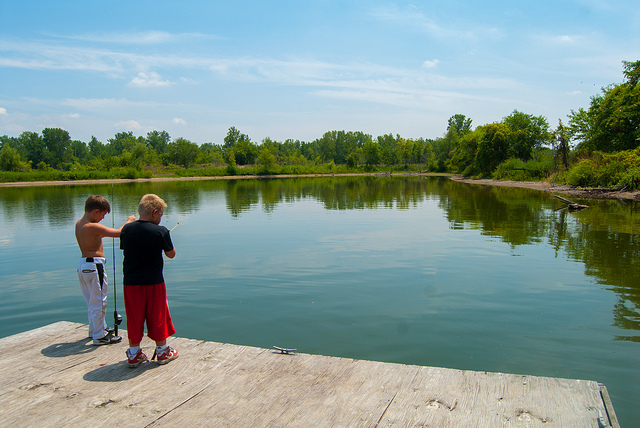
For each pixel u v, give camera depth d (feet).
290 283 26.71
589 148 121.49
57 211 73.51
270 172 288.92
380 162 350.02
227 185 168.14
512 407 10.79
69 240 44.34
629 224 49.55
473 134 220.84
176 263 32.55
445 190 120.47
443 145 313.12
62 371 13.26
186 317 20.77
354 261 32.78
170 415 10.62
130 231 12.88
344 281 27.09
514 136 187.83
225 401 11.31
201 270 30.27
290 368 13.42
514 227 49.19
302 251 36.83
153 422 10.29
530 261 32.12
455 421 10.17
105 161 262.26
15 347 15.24
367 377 12.70
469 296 23.72
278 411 10.75
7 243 42.70
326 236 44.68
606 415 10.36
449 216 60.44
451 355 16.28
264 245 39.75
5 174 197.77
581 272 28.66
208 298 23.76
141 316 13.19
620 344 17.17
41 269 31.76
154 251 13.04
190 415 10.61
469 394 11.53
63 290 26.22
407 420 10.24
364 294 24.27
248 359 14.16
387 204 80.18
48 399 11.50
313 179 227.20
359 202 85.46
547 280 26.84
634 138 106.32
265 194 112.16
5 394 11.78
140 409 10.93
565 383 12.05
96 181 209.67
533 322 19.69
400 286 25.88
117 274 29.43
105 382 12.51
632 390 13.62
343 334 18.44
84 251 15.06
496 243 39.52
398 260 33.01
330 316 20.74
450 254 35.04
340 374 12.94
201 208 75.82
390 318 20.35
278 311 21.50
